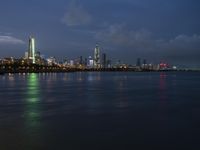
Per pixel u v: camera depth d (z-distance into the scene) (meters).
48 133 26.84
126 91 83.44
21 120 33.84
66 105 49.03
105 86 108.06
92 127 29.58
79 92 78.62
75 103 52.19
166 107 46.50
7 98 61.31
